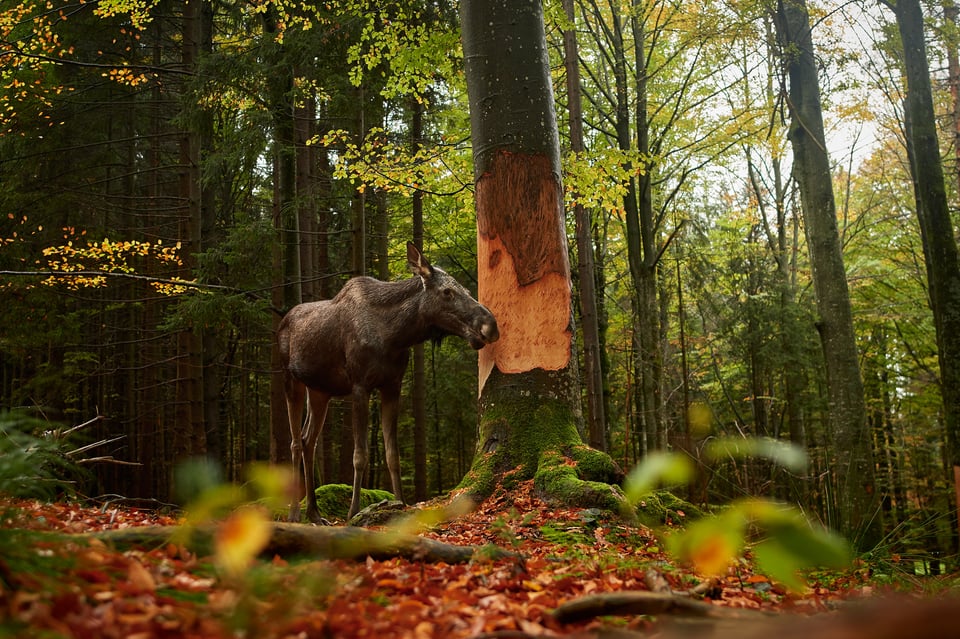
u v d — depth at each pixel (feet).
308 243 50.42
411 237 69.46
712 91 66.64
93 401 72.43
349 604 9.69
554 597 11.07
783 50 45.85
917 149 40.73
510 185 25.32
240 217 57.57
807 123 45.83
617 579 12.84
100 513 17.87
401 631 8.63
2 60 40.57
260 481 4.82
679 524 20.54
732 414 74.74
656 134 69.67
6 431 13.80
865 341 79.10
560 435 23.79
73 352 59.62
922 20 42.22
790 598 13.32
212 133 51.16
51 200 54.29
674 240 70.79
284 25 43.24
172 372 69.46
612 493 20.89
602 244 70.79
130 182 66.39
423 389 58.34
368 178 37.11
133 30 56.90
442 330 24.38
